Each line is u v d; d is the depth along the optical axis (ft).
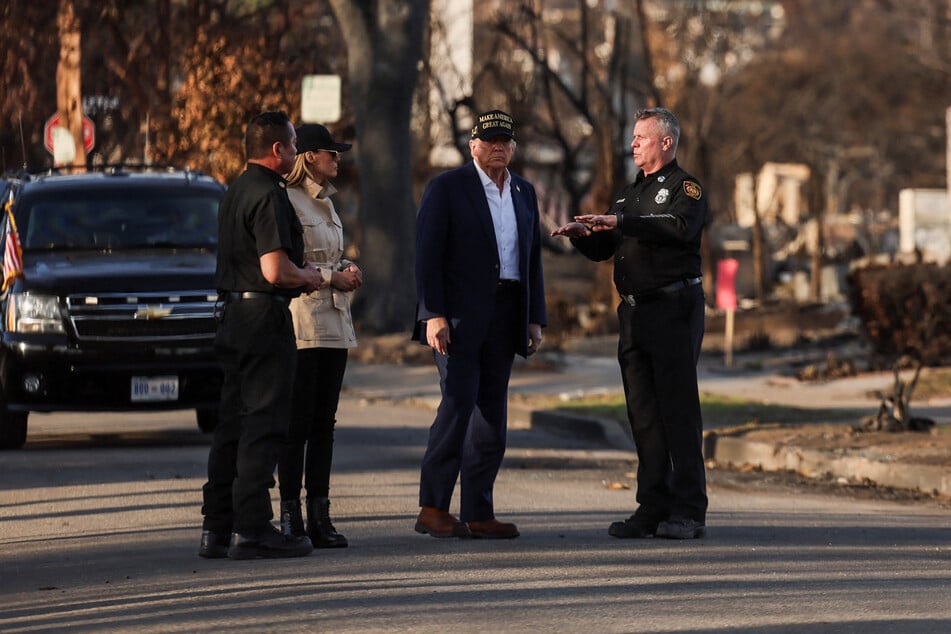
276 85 166.30
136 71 169.17
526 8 230.68
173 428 105.50
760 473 87.15
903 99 524.11
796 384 129.29
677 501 62.69
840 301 238.07
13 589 52.95
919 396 116.88
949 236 216.54
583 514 70.18
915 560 57.16
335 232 61.62
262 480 57.77
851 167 529.04
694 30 352.08
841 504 75.10
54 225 98.22
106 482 78.95
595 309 197.26
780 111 487.61
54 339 90.33
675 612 47.55
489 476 62.85
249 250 57.57
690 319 62.90
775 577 53.42
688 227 62.23
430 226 61.62
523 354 62.75
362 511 69.97
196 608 48.73
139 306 91.04
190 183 102.37
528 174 268.82
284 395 58.08
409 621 46.34
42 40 164.45
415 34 184.65
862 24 548.31
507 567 55.31
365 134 186.29
